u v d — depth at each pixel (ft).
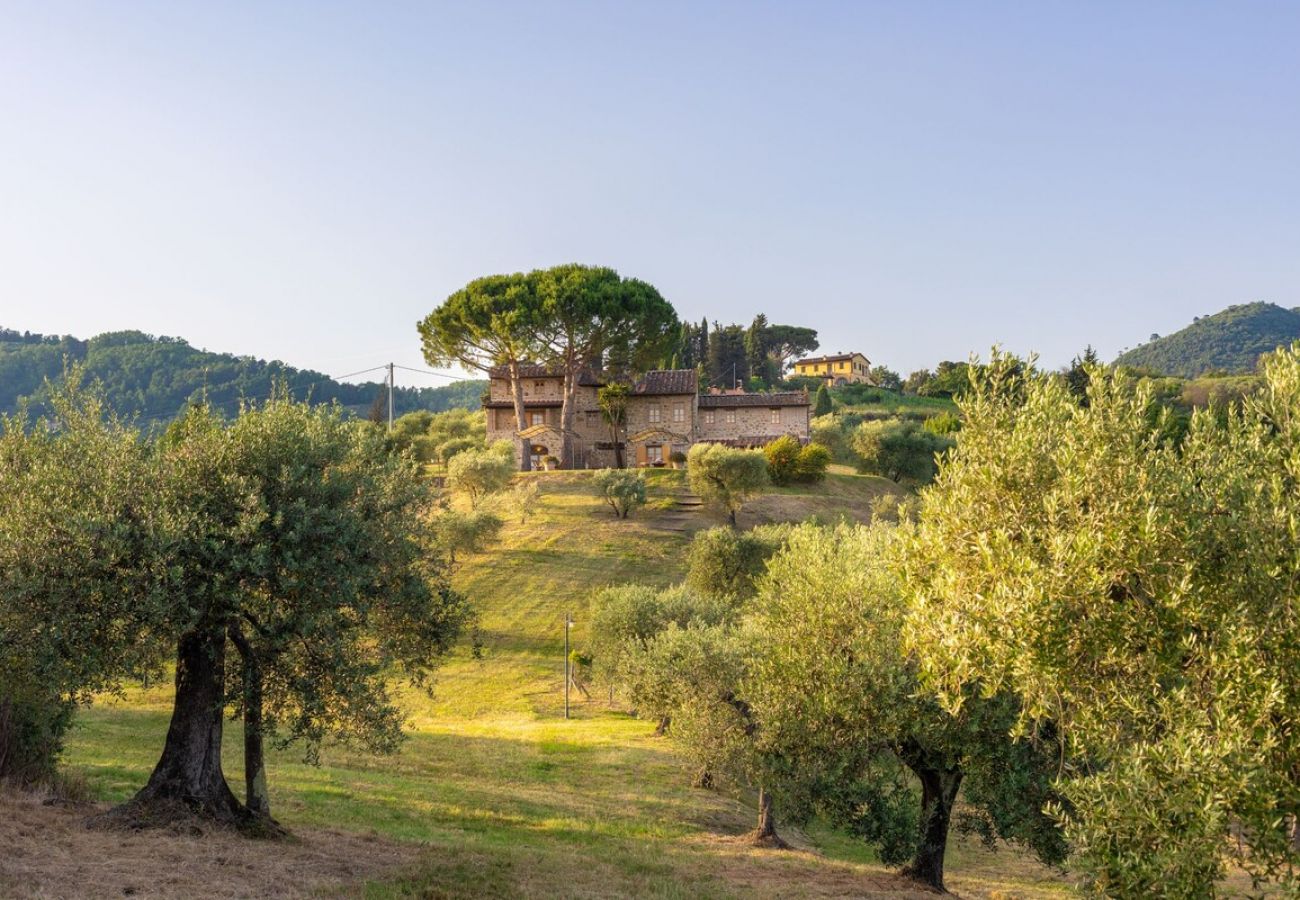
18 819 57.52
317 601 60.39
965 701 65.51
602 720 159.33
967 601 47.16
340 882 55.21
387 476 69.51
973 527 48.21
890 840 73.97
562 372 348.79
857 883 76.43
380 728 64.34
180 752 63.31
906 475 343.87
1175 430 47.91
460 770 114.21
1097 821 39.11
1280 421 43.47
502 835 82.48
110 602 53.52
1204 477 44.32
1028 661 42.68
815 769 75.92
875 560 78.23
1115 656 42.22
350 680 61.77
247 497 58.59
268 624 59.88
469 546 240.53
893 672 69.56
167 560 54.70
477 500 278.46
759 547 206.59
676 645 109.09
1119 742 41.81
